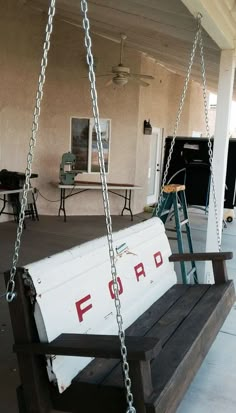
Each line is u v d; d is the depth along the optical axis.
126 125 8.64
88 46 1.57
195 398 2.39
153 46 5.77
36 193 8.09
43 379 1.72
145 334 2.23
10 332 3.15
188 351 2.01
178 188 4.16
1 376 2.53
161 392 1.63
